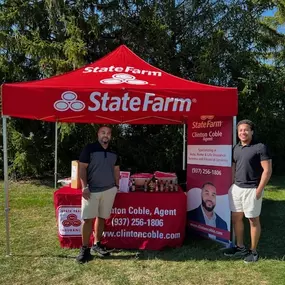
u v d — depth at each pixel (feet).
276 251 17.11
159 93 14.94
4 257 15.87
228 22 38.91
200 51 37.78
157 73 17.84
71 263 15.28
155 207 17.06
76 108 14.74
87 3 37.63
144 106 14.96
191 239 18.65
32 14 36.76
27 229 20.20
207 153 17.97
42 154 38.91
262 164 14.89
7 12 36.50
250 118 39.29
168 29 38.24
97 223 16.22
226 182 16.84
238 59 38.22
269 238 19.16
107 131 15.69
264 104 39.63
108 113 14.88
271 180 41.19
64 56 36.24
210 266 15.12
